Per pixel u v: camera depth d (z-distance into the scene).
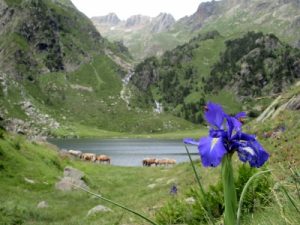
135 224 14.82
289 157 15.63
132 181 37.91
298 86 31.28
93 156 76.31
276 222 5.18
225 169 2.17
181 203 10.19
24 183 29.12
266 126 27.61
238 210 2.10
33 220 19.67
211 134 2.28
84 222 18.83
